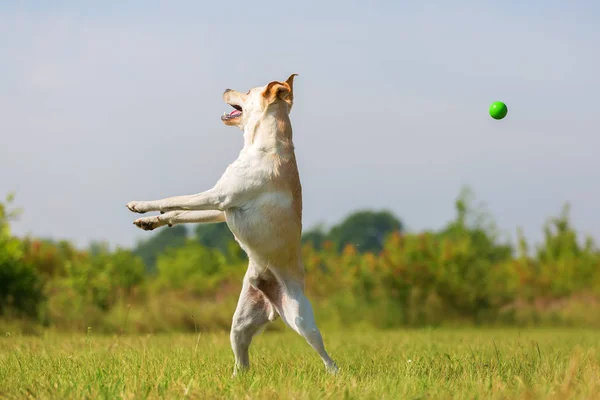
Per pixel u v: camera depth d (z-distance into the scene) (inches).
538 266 1016.9
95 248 789.2
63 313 592.7
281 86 280.7
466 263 805.2
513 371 265.0
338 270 861.8
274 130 281.0
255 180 271.6
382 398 193.5
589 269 987.9
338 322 754.8
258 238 271.4
